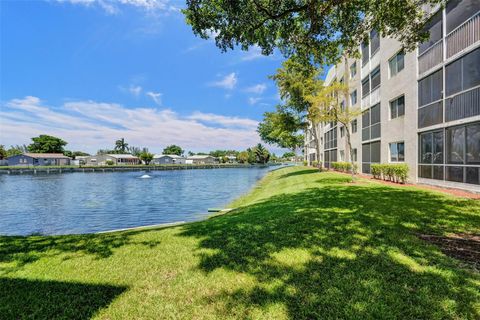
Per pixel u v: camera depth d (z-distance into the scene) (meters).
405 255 4.00
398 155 15.56
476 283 3.15
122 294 3.26
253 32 7.88
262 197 14.05
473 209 7.02
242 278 3.51
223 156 135.75
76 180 39.59
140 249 4.82
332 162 30.98
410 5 7.61
